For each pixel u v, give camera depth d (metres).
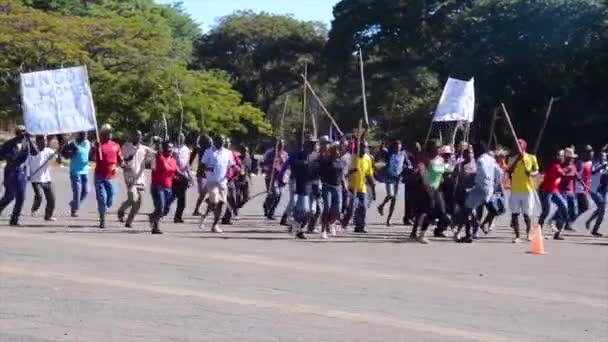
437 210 20.84
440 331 10.77
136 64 67.44
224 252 17.50
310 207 20.72
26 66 64.06
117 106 67.06
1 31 62.88
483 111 72.88
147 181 40.59
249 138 84.94
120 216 22.91
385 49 84.25
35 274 13.88
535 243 19.34
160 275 14.21
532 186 21.73
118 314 11.14
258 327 10.66
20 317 10.82
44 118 21.81
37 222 22.20
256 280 14.07
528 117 73.00
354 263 16.61
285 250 18.28
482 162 20.98
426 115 73.19
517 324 11.42
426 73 78.81
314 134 26.36
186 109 70.00
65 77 22.06
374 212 30.33
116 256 16.23
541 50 70.62
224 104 76.94
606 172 24.16
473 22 73.00
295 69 97.62
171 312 11.37
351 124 80.19
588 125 70.25
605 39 69.25
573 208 24.16
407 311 11.98
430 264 16.91
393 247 19.62
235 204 24.53
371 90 80.31
